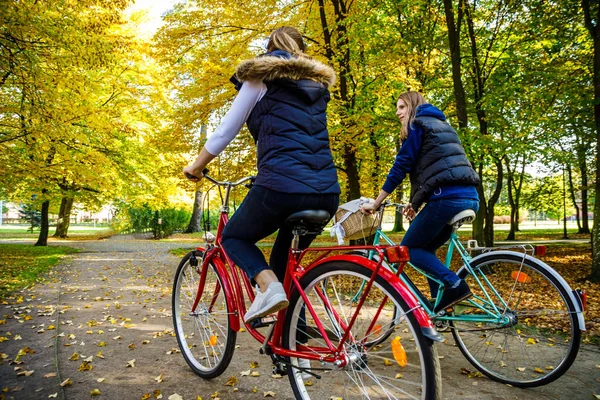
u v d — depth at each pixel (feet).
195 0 32.71
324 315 7.11
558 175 76.28
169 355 11.04
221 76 32.76
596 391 8.55
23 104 29.35
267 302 6.58
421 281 16.05
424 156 8.76
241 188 31.17
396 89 33.06
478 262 9.51
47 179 36.24
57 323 14.39
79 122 36.19
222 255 9.26
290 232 7.79
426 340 5.73
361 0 31.35
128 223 87.15
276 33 7.31
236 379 9.18
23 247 51.96
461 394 8.43
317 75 6.76
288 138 6.51
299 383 7.37
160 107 52.26
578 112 34.19
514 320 8.65
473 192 8.82
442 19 36.14
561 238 69.92
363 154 37.55
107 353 11.19
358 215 9.12
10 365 10.22
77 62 30.01
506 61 35.88
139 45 35.01
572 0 28.12
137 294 20.53
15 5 25.17
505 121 33.99
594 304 17.60
